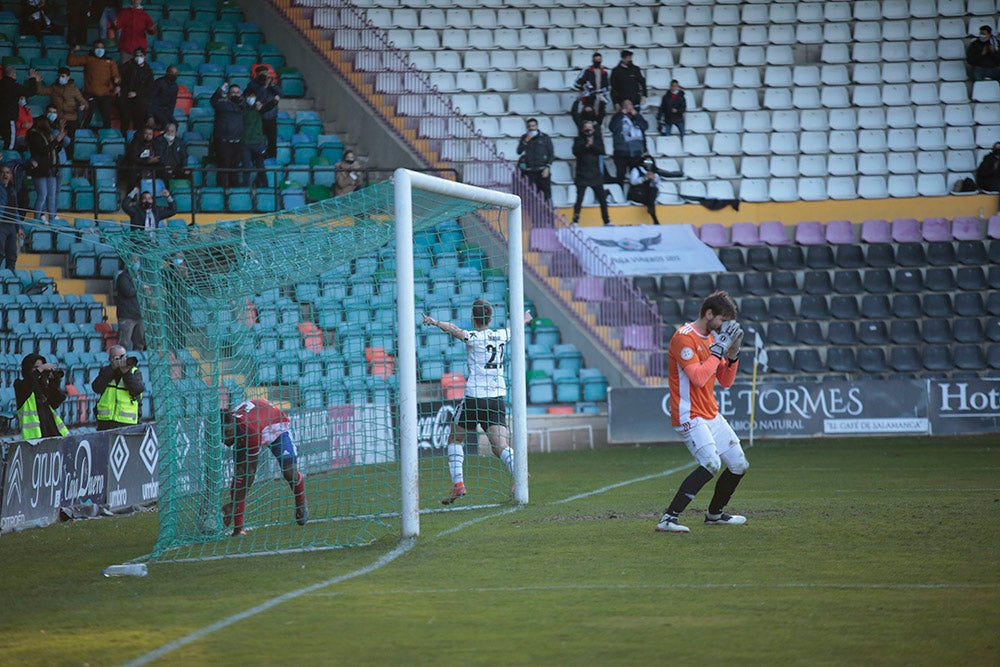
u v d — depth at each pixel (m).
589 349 66.44
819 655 17.50
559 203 78.06
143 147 67.62
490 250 57.00
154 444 44.31
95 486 40.12
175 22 83.75
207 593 23.97
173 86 72.50
